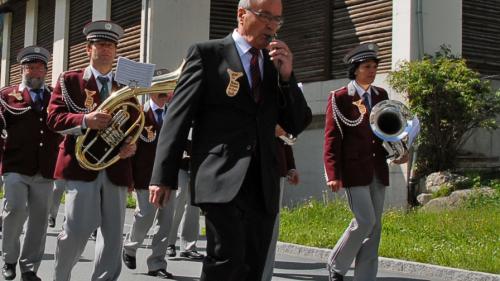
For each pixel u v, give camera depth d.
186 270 7.94
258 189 3.73
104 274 5.35
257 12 3.70
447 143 12.36
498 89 12.99
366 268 6.33
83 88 5.42
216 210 3.60
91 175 5.24
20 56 6.80
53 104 5.35
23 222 6.75
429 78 12.01
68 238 5.23
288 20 15.72
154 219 7.71
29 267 6.62
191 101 3.71
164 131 3.71
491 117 12.38
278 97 3.87
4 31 26.08
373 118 6.08
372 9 13.74
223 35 16.53
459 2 13.42
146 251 9.34
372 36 13.70
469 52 13.78
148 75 5.16
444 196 11.77
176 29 15.94
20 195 6.58
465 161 12.70
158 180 3.63
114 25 5.54
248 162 3.63
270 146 3.77
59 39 21.14
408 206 12.33
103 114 5.11
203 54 3.78
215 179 3.60
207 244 3.69
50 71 21.92
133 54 16.98
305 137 14.72
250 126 3.72
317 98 14.62
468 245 8.87
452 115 12.12
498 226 9.80
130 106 5.39
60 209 14.64
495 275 7.28
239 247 3.61
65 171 5.28
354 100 6.31
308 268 8.43
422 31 12.91
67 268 5.32
